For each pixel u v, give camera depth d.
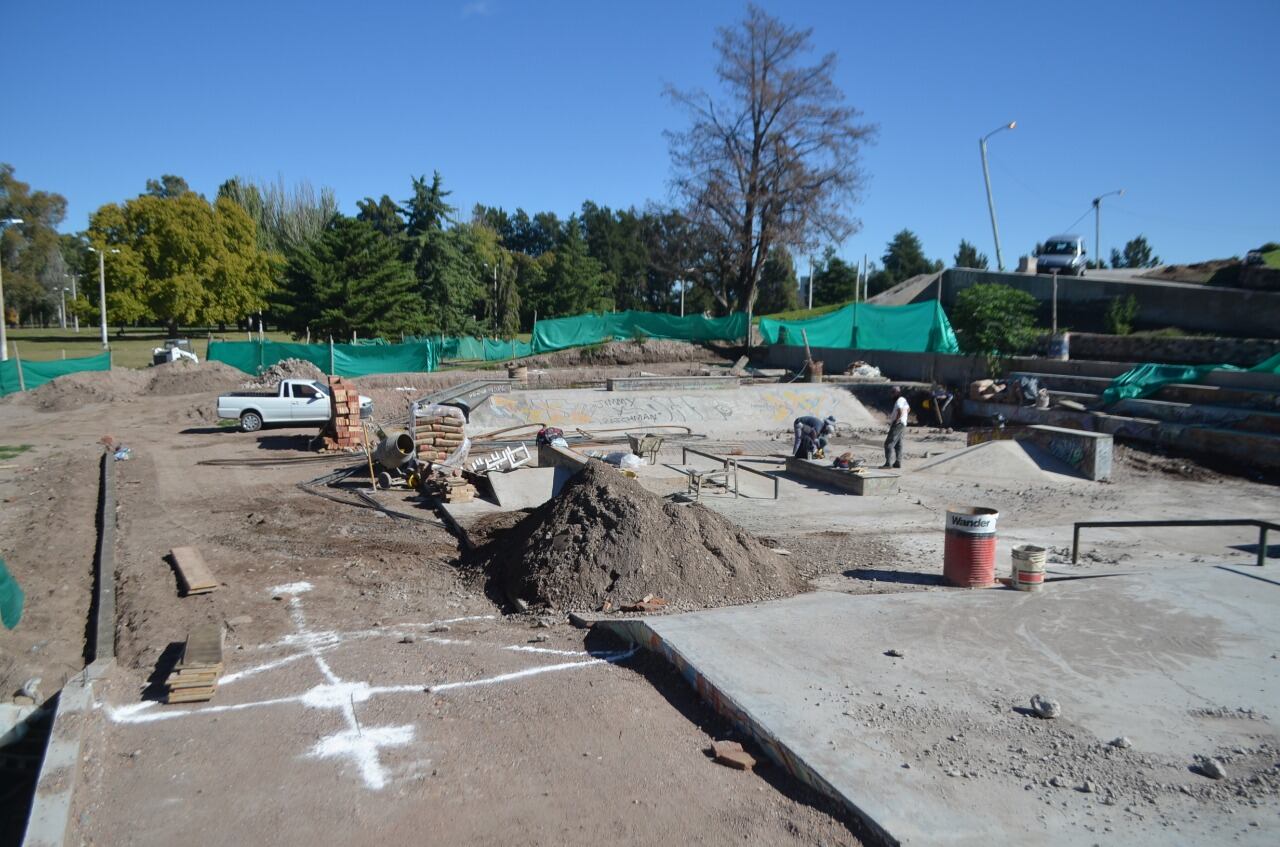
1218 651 7.57
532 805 5.41
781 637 7.88
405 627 8.92
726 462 16.91
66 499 16.34
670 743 6.24
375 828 5.18
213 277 72.19
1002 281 38.00
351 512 15.02
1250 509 15.65
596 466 11.02
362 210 73.81
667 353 47.59
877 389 31.48
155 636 8.52
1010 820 4.93
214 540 12.73
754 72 48.66
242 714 6.82
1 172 94.00
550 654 8.04
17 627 9.23
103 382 35.84
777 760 5.84
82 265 106.38
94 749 6.24
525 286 83.69
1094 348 29.95
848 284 73.69
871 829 4.90
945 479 18.75
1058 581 9.86
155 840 5.10
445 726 6.55
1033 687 6.82
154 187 110.75
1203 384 22.95
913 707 6.43
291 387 27.25
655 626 8.13
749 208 50.78
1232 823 4.93
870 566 11.25
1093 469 18.69
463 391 29.27
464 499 15.59
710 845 4.93
